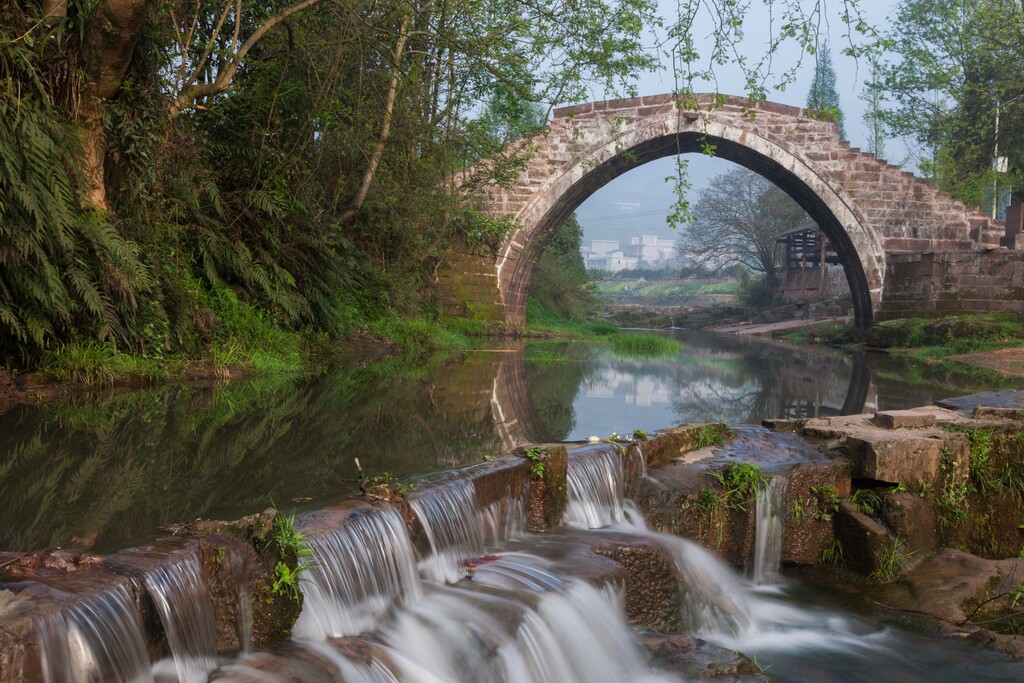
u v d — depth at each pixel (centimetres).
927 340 2448
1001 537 588
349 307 1570
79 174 830
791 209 5497
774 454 589
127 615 273
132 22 844
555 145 2933
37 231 717
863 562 531
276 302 1208
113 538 366
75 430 617
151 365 891
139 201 965
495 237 2709
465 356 1664
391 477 478
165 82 1034
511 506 477
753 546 539
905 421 611
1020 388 1239
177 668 288
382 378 1112
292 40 1277
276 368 1077
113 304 859
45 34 825
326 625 342
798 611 487
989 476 589
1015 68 3094
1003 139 3253
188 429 645
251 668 303
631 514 532
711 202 5953
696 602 471
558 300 4188
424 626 361
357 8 1227
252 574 327
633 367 1584
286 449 586
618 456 539
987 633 443
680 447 595
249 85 1348
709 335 3869
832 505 553
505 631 359
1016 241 2730
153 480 480
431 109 1828
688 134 2973
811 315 4581
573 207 3192
